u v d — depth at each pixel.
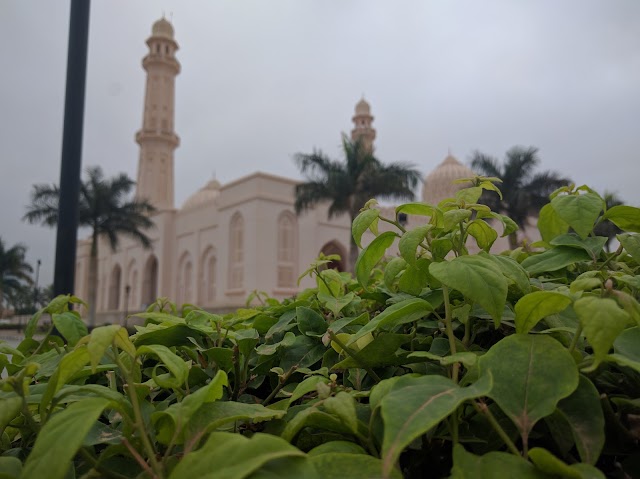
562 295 0.85
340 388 0.96
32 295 59.50
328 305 1.56
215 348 1.31
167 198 52.56
